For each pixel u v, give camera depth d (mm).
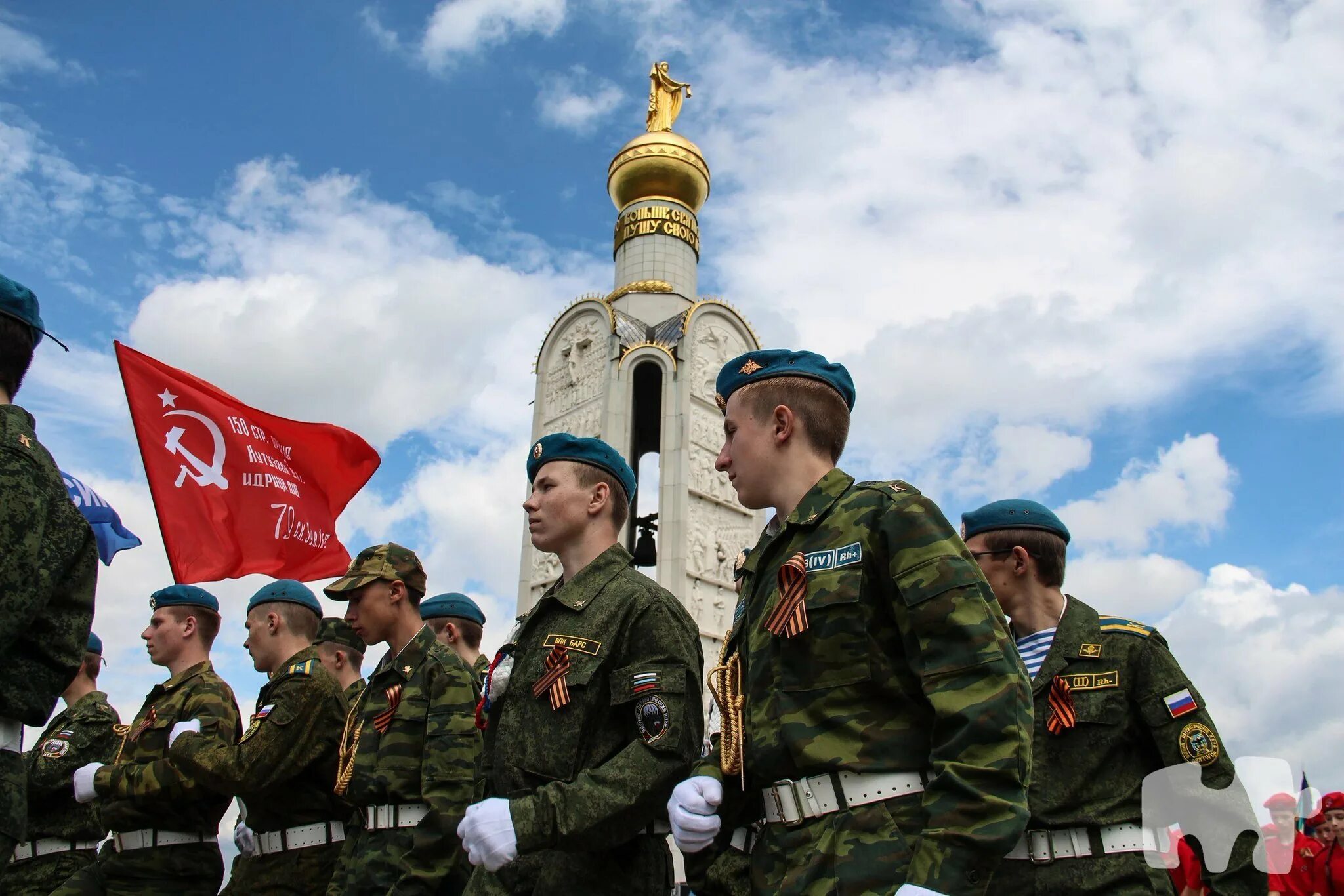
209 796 7781
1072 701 5328
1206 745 5129
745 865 4227
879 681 3641
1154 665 5328
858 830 3482
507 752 5461
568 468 6102
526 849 4680
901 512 3740
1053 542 5797
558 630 5547
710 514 30000
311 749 7629
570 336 33344
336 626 10742
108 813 7785
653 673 5168
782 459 4270
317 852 7746
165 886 7664
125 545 10164
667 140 35656
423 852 6219
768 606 3949
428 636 7238
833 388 4352
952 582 3535
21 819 4570
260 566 10547
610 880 5129
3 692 4453
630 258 34656
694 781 4039
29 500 4422
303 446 11258
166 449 10242
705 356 31781
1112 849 5062
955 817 3176
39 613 4559
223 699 8438
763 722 3811
